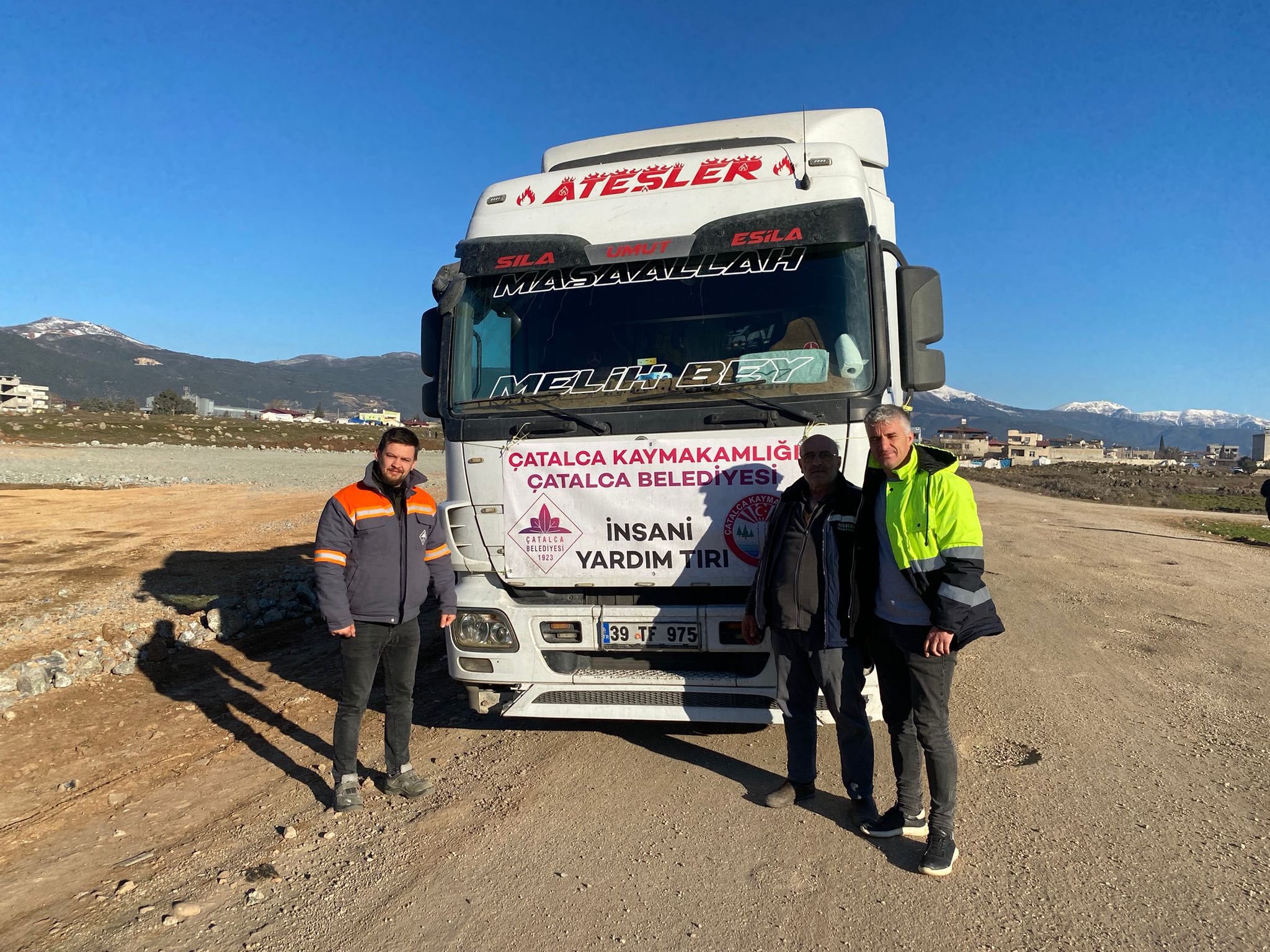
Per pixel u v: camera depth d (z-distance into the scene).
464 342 5.11
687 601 4.75
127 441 56.75
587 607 4.75
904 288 4.98
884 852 3.94
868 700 4.83
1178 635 8.34
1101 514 24.98
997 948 3.15
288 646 7.95
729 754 5.18
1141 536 18.30
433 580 4.73
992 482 53.16
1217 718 5.81
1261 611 9.56
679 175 5.12
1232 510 32.53
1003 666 7.16
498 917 3.42
